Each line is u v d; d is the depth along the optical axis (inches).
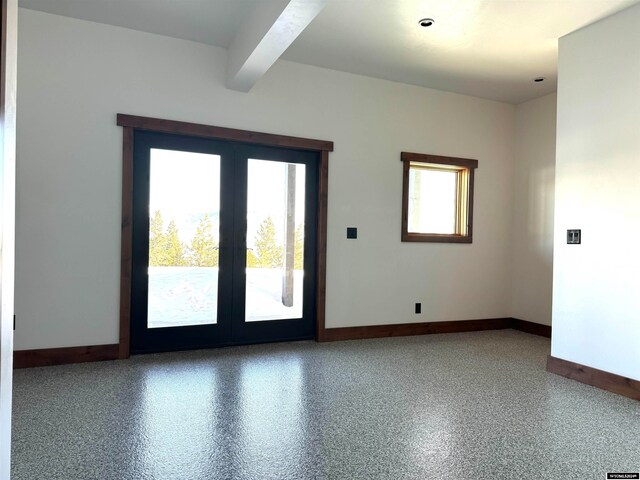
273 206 168.6
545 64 163.6
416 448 86.0
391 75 178.9
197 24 138.1
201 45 152.7
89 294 139.6
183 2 124.4
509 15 127.0
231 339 162.6
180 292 154.6
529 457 83.5
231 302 162.1
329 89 173.5
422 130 192.2
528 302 204.1
